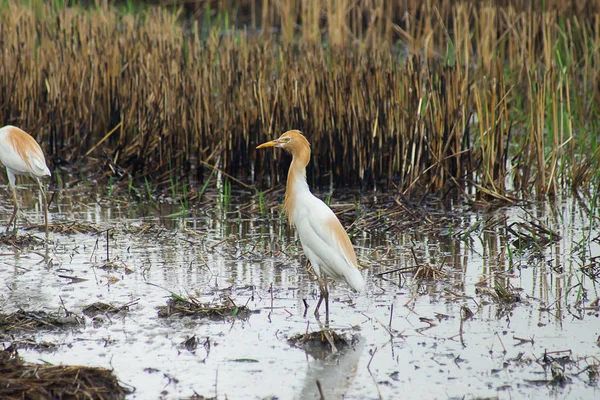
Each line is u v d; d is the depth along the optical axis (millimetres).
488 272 10367
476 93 14172
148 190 13977
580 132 16062
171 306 8898
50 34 18281
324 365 7684
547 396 7070
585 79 17391
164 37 17234
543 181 14000
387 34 19922
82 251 11125
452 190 14594
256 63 15898
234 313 8805
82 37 17609
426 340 8258
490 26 17859
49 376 6953
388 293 9625
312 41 18969
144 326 8562
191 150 15875
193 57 16266
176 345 8078
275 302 9281
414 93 14617
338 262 8773
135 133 16344
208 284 9852
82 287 9680
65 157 16297
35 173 11656
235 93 15750
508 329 8531
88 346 8016
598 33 18000
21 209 13328
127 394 7043
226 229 12352
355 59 15773
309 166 14938
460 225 12555
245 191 14680
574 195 14086
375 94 14820
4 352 7555
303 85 14938
